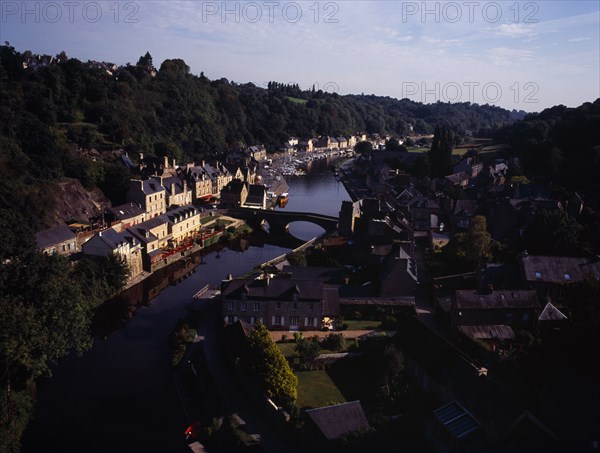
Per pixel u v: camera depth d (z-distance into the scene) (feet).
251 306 240.32
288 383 180.65
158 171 507.30
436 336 193.57
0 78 544.21
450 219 381.81
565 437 138.92
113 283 290.76
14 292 199.11
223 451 164.14
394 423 160.97
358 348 216.54
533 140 542.98
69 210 386.73
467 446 137.18
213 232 418.31
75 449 166.40
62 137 504.43
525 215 335.47
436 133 643.86
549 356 171.53
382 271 281.13
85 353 230.27
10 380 180.14
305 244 384.27
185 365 216.13
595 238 300.20
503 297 220.02
